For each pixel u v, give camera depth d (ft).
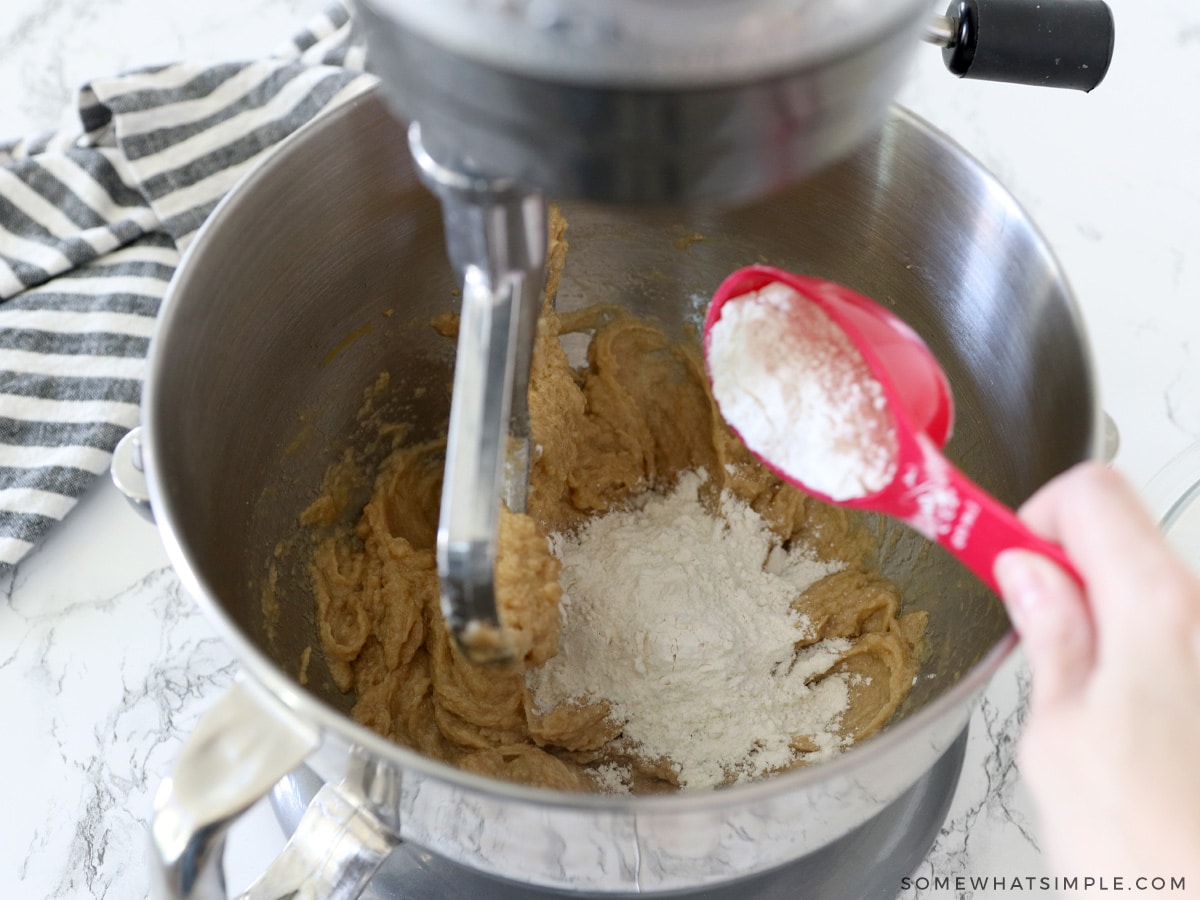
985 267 1.15
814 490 1.04
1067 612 0.76
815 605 1.37
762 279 1.09
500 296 0.82
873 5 0.56
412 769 0.79
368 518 1.40
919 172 1.16
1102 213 1.68
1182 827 0.68
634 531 1.47
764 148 0.59
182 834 0.81
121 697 1.34
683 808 0.76
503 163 0.62
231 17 1.89
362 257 1.27
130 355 1.53
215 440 1.11
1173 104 1.80
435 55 0.56
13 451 1.46
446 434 1.54
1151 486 1.43
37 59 1.84
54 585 1.42
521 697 1.28
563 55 0.54
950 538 0.93
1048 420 1.07
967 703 0.90
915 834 1.22
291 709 0.83
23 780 1.28
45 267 1.57
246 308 1.13
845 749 1.27
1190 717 0.70
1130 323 1.58
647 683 1.30
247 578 1.20
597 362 1.51
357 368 1.37
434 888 1.17
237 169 1.65
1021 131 1.77
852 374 1.01
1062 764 0.74
